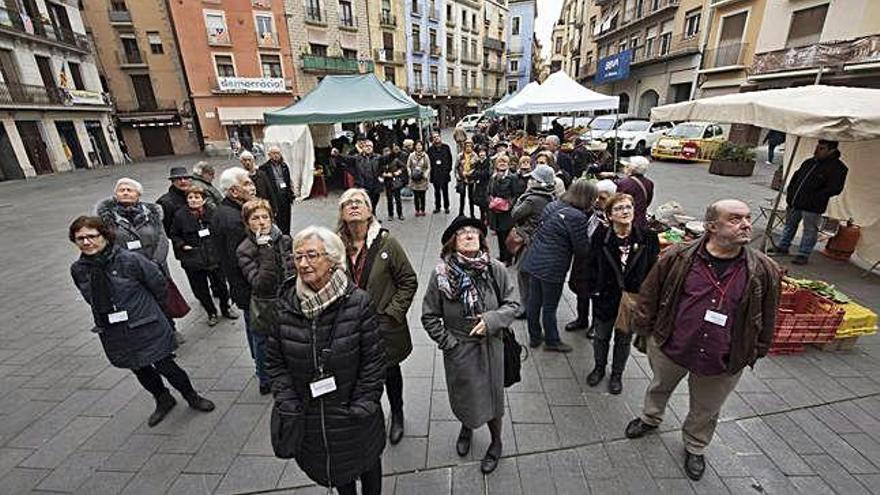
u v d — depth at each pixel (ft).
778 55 51.62
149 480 8.06
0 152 59.41
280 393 5.88
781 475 7.73
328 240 5.65
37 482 8.08
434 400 10.14
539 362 11.49
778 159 48.93
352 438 6.05
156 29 91.40
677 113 18.58
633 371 11.12
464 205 28.22
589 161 29.53
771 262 6.59
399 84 118.83
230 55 86.69
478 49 153.48
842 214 19.21
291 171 33.91
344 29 100.48
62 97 69.87
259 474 8.12
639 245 9.25
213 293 15.56
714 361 6.84
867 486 7.47
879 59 40.55
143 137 96.63
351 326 5.74
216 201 14.17
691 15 69.15
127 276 8.48
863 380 10.25
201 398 9.96
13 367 12.08
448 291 7.22
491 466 7.99
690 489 7.52
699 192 32.32
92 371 11.82
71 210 35.91
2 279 19.52
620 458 8.25
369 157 26.21
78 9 78.95
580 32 128.16
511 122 82.58
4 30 58.18
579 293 10.44
